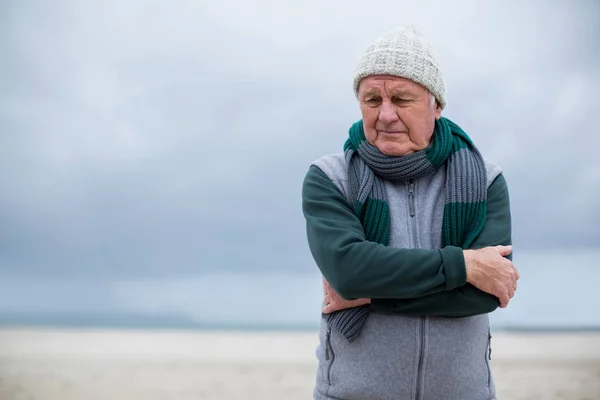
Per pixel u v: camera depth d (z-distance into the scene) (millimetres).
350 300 2648
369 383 2635
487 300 2551
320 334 2855
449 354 2627
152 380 8617
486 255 2539
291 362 10641
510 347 12453
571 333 15328
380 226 2701
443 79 2754
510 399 7062
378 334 2641
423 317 2623
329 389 2729
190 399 7262
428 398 2627
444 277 2494
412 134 2697
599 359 10367
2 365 10180
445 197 2750
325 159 2889
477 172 2764
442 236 2711
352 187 2764
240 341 14242
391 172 2744
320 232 2656
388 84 2654
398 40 2670
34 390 7820
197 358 11250
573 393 7391
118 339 14695
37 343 13727
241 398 7340
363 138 2848
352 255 2545
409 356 2611
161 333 16688
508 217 2779
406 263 2498
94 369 9727
